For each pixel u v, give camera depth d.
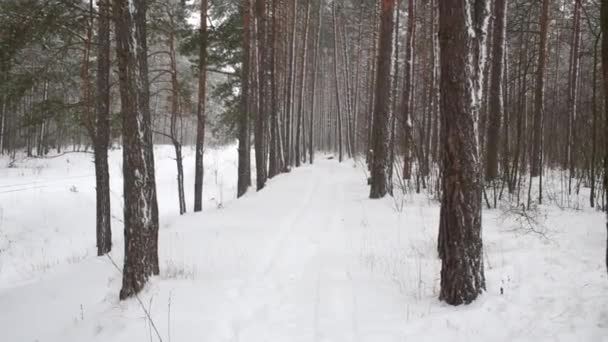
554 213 8.84
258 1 17.75
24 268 11.23
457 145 4.69
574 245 6.39
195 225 10.45
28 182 19.59
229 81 18.03
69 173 23.30
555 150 16.97
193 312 4.92
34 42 9.05
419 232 8.38
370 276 6.10
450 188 4.78
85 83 10.12
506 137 10.80
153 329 4.59
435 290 5.29
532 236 7.12
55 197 17.38
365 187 16.16
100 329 5.05
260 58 18.14
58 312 6.40
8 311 7.00
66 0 8.84
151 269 5.97
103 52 9.98
